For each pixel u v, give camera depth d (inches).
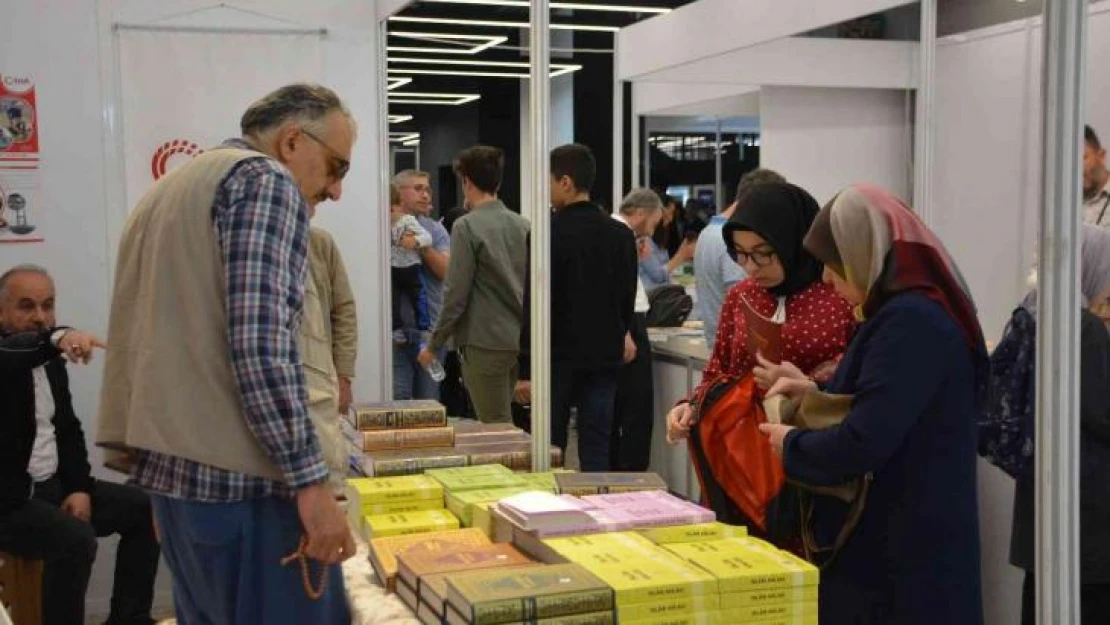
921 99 110.3
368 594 85.1
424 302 178.1
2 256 155.0
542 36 113.4
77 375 159.0
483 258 134.5
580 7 151.3
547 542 82.1
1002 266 105.3
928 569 74.2
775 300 95.4
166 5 158.9
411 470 112.3
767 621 73.7
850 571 78.1
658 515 88.0
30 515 135.1
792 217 91.0
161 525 74.9
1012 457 89.0
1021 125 104.0
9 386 133.3
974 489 75.0
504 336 134.3
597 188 154.0
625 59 151.0
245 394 67.0
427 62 182.9
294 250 70.1
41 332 132.6
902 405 71.3
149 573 149.4
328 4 165.2
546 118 114.8
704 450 95.0
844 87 116.6
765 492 91.7
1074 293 60.9
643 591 70.7
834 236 76.4
